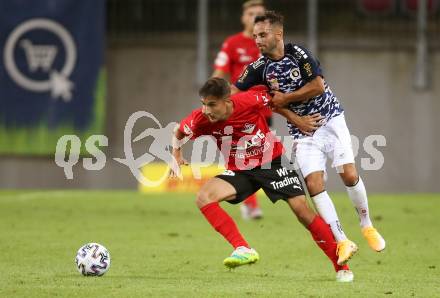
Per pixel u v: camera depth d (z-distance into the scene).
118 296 22.61
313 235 25.59
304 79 25.81
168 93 66.88
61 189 65.31
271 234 38.53
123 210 49.25
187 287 24.27
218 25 67.81
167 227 41.06
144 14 67.94
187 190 62.53
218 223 24.83
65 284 24.64
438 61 65.94
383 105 66.00
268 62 25.95
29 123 64.69
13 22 64.31
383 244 27.58
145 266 28.97
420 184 65.44
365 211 27.66
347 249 24.97
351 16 68.00
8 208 49.91
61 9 64.38
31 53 64.50
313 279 26.34
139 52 67.06
